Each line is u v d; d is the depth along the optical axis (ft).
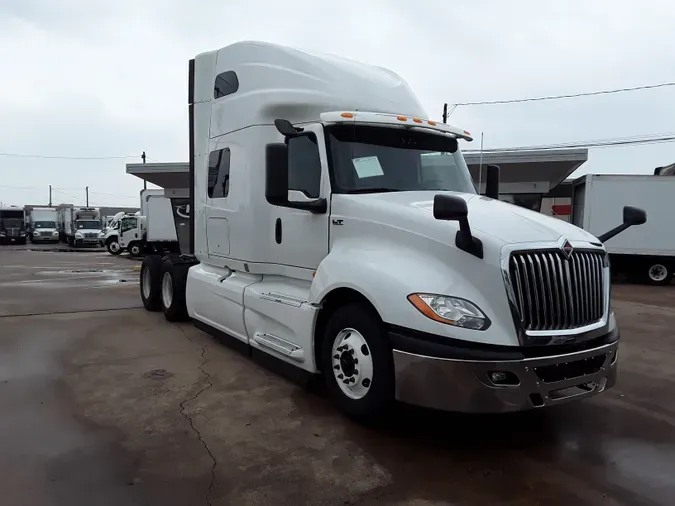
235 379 18.11
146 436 13.46
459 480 11.57
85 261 80.23
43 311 30.89
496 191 20.76
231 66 20.89
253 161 18.86
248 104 19.30
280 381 17.93
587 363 12.82
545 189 74.90
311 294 15.34
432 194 15.93
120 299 35.88
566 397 12.48
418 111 19.31
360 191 15.99
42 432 13.60
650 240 54.70
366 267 13.66
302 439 13.41
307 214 16.79
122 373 18.66
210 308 22.20
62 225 174.50
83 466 11.84
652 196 54.60
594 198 56.18
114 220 106.63
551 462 12.52
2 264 72.79
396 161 17.02
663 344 25.40
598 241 14.21
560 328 12.46
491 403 11.66
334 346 14.80
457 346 11.77
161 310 30.66
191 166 24.80
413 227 13.57
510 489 11.24
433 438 13.65
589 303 13.16
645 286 54.70
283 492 10.90
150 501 10.49
